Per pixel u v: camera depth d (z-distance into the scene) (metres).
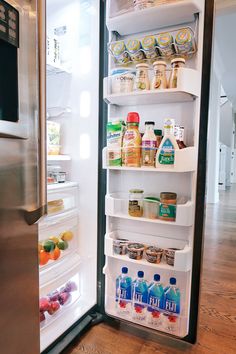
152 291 1.36
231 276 2.05
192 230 1.24
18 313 0.76
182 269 1.22
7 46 0.65
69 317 1.38
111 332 1.40
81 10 1.42
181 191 1.35
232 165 9.41
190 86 1.14
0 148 0.65
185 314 1.31
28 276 0.79
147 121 1.33
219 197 6.05
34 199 0.76
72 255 1.53
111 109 1.41
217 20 2.83
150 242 1.42
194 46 1.16
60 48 1.49
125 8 1.24
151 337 1.37
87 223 1.53
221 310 1.61
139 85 1.22
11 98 0.67
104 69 1.36
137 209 1.33
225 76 5.00
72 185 1.48
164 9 1.12
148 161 1.25
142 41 1.23
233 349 1.29
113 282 1.50
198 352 1.27
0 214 0.67
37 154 0.75
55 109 1.57
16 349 0.77
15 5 0.66
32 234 0.78
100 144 1.43
